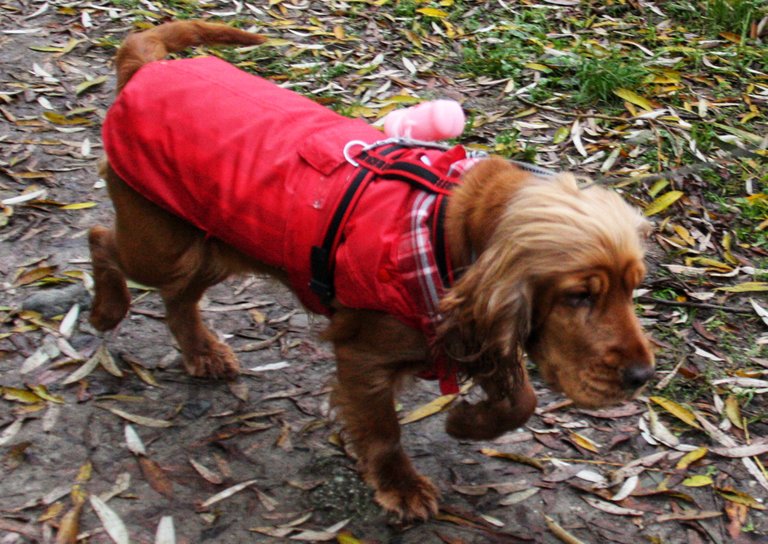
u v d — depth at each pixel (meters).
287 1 2.43
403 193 1.15
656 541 1.29
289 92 1.30
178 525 1.27
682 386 1.50
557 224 1.05
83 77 2.07
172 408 1.42
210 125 1.24
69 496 1.28
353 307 1.18
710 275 1.70
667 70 2.20
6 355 1.47
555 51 2.24
